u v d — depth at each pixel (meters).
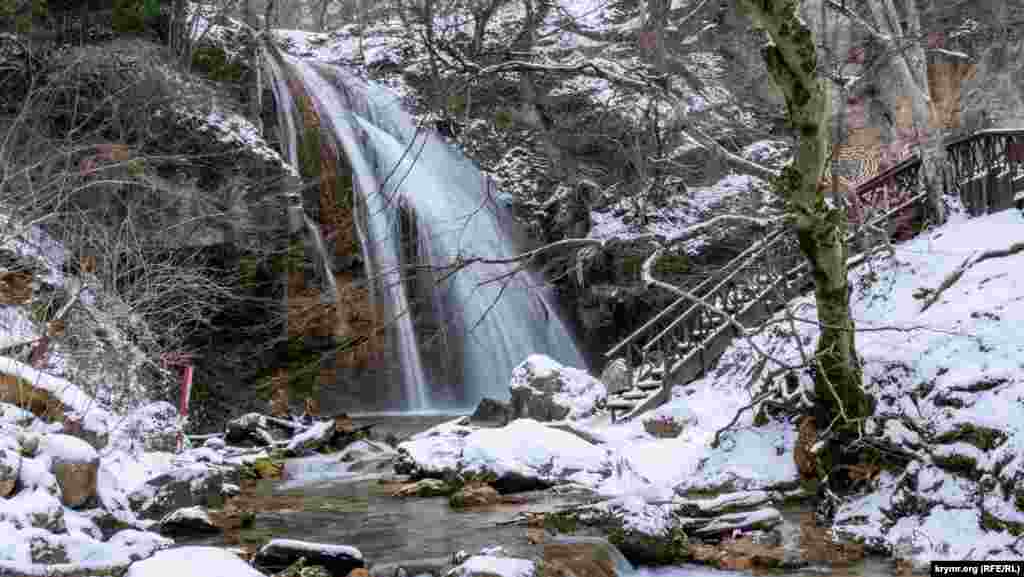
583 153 17.59
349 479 12.82
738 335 15.22
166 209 18.36
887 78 23.05
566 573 6.99
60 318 11.97
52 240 14.59
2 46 18.05
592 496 10.41
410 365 24.52
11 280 13.09
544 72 9.78
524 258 8.84
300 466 13.92
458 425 15.69
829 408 9.83
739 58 19.92
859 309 13.48
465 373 25.34
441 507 10.33
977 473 8.03
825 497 9.37
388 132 28.22
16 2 18.22
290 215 22.25
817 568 7.57
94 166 15.15
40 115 16.16
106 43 19.23
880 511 8.62
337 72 28.45
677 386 14.90
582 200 24.08
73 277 13.42
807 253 9.18
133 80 18.69
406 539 8.62
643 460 11.61
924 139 16.08
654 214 21.81
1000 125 23.34
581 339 26.00
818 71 8.40
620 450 12.03
